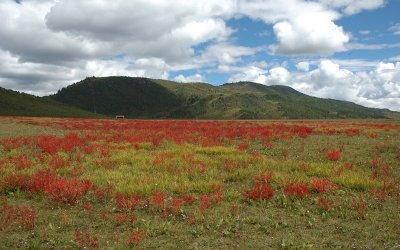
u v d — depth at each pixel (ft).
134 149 69.87
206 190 41.04
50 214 34.30
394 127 142.61
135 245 27.07
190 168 50.88
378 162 55.98
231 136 93.66
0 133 109.29
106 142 82.17
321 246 26.78
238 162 56.95
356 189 42.34
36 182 41.60
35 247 26.71
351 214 33.40
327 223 31.73
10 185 41.98
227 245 27.20
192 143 81.30
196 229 29.96
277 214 34.12
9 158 62.03
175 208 33.99
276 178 45.80
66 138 86.12
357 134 105.40
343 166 54.29
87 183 41.73
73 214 34.40
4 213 33.37
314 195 39.96
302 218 33.01
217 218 32.50
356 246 26.71
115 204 36.91
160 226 30.25
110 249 26.43
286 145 79.15
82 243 26.94
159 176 46.98
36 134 106.73
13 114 514.68
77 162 57.62
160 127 133.80
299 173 49.26
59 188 38.88
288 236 28.86
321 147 75.10
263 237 28.71
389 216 33.06
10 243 27.53
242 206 36.42
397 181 45.44
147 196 38.70
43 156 61.98
